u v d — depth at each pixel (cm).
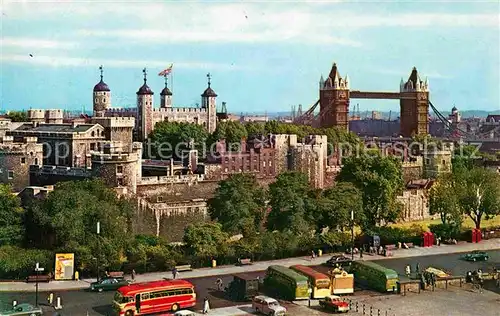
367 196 17612
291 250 15025
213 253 14212
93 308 11144
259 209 16550
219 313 10994
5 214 14238
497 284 13050
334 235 15562
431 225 17612
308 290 11806
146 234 15700
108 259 13250
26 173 18525
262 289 12519
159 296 10900
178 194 18462
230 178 16775
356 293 12469
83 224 13575
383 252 15500
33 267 12938
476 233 17188
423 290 12688
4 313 10362
